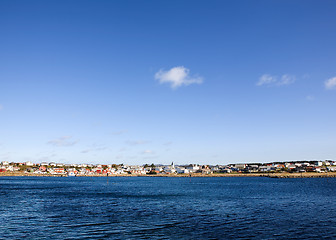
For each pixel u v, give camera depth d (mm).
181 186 167625
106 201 81375
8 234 39375
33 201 80000
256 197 93625
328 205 71125
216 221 49281
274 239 37250
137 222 48250
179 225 45875
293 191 120375
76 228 43406
